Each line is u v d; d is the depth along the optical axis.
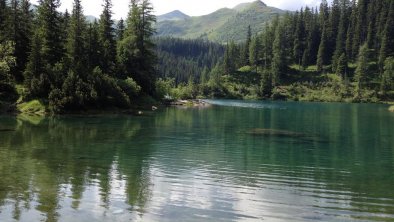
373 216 14.57
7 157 23.92
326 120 61.78
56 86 59.75
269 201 16.22
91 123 47.62
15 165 21.50
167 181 19.09
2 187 16.62
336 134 42.19
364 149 31.64
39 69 60.84
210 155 27.20
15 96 60.12
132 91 73.19
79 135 36.03
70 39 69.25
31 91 59.19
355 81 169.00
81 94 59.06
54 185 17.36
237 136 38.34
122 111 64.38
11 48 62.12
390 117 70.50
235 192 17.50
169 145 31.36
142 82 82.94
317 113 80.44
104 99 63.50
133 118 56.03
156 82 94.69
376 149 31.70
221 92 171.38
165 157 25.94
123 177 19.62
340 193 17.83
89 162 23.33
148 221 13.22
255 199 16.47
